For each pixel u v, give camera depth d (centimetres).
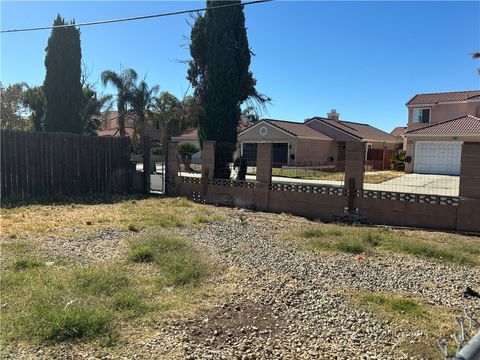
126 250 655
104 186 1406
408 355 342
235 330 384
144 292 464
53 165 1259
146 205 1195
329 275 556
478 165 855
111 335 359
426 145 2583
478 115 2830
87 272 509
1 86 3731
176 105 3234
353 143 1008
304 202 1104
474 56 2036
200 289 486
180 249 655
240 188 1238
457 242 788
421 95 3216
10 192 1160
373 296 472
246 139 3341
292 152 3077
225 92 1484
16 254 613
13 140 1164
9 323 371
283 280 527
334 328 393
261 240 768
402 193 952
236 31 1502
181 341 358
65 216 964
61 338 349
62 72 2170
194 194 1359
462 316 423
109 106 3459
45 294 434
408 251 698
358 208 1011
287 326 396
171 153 1419
